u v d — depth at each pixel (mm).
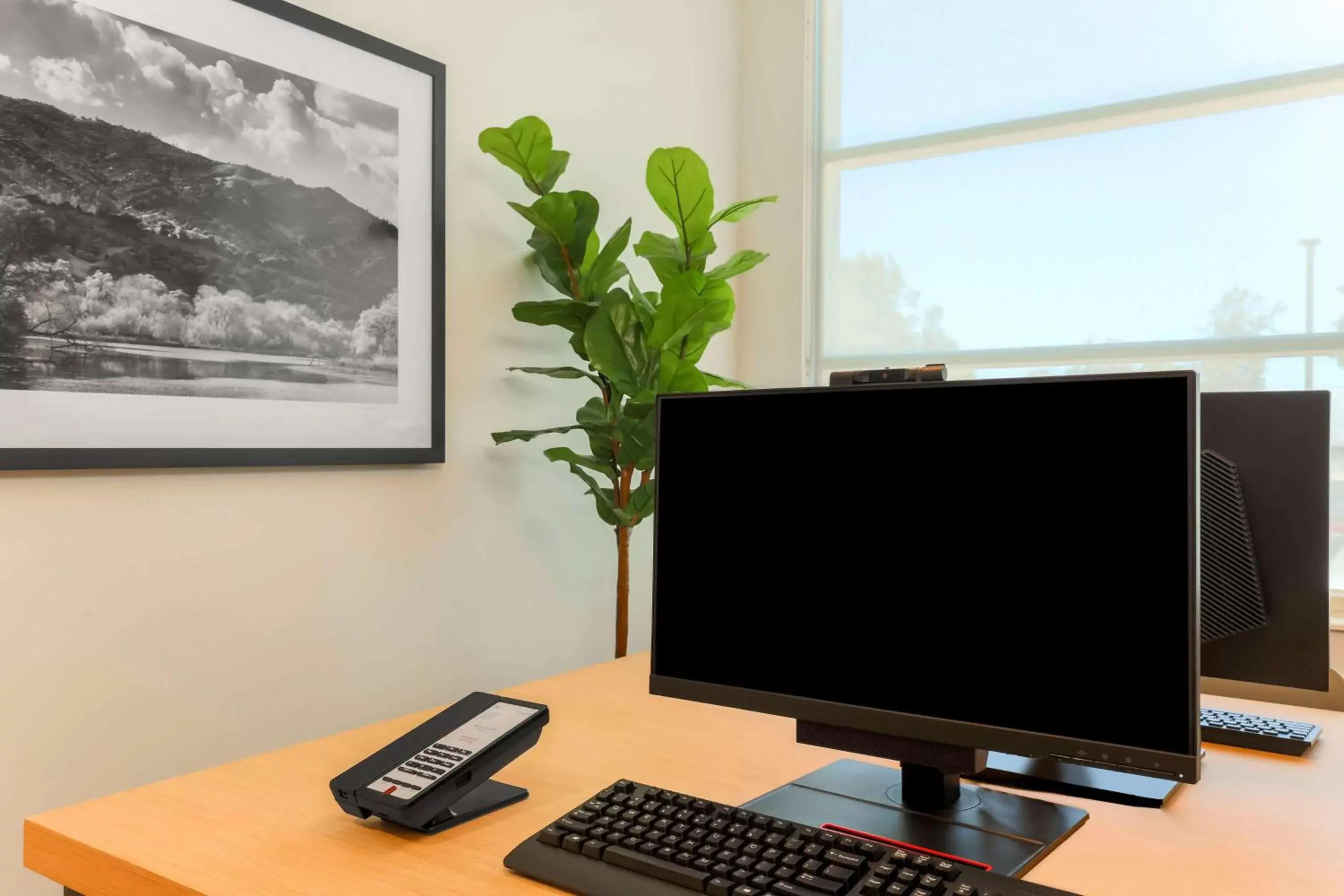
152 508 1921
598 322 2494
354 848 968
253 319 2059
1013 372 3422
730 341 3818
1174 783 1164
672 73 3426
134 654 1892
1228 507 1340
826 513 1071
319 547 2238
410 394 2400
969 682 967
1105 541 900
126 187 1853
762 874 843
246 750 2088
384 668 2395
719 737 1345
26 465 1704
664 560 1194
